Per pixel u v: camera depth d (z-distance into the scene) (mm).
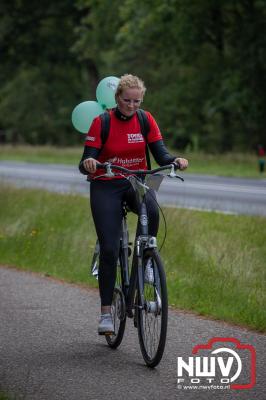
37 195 31797
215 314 15266
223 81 75312
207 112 76938
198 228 24547
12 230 25375
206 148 88438
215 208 32625
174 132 88250
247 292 16703
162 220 24188
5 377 11758
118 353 13031
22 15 106500
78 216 26688
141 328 12492
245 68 74062
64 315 15578
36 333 14266
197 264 19625
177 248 21172
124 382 11477
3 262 22188
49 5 106062
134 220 25641
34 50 109938
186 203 35219
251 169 59281
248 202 36438
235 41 77938
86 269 20109
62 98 129000
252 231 24656
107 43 92125
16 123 133500
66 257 21500
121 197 13000
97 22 90812
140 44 82938
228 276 17922
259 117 74625
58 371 12047
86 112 16562
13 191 32250
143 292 12375
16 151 88438
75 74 124500
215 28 79562
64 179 52062
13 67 111875
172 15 77875
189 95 83938
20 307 16312
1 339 13875
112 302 13594
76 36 108188
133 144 12852
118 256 13047
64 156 83062
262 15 73938
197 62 82500
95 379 11633
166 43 82188
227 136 83188
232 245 21844
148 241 12430
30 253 22359
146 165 13219
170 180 50562
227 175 54719
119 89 12586
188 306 16109
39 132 135000
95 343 13648
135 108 12617
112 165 12414
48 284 18797
